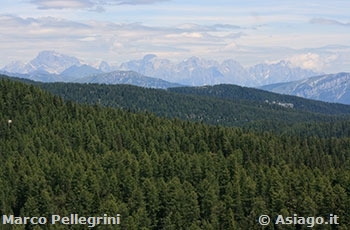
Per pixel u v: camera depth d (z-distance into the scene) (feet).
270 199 525.75
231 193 522.88
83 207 480.64
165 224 476.95
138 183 534.37
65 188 510.58
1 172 520.42
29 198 471.21
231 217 488.02
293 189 545.03
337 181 574.97
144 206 490.90
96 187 504.84
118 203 487.20
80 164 543.39
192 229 464.65
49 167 526.57
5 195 488.44
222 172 570.87
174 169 572.10
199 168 572.92
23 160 551.18
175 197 498.69
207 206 504.84
